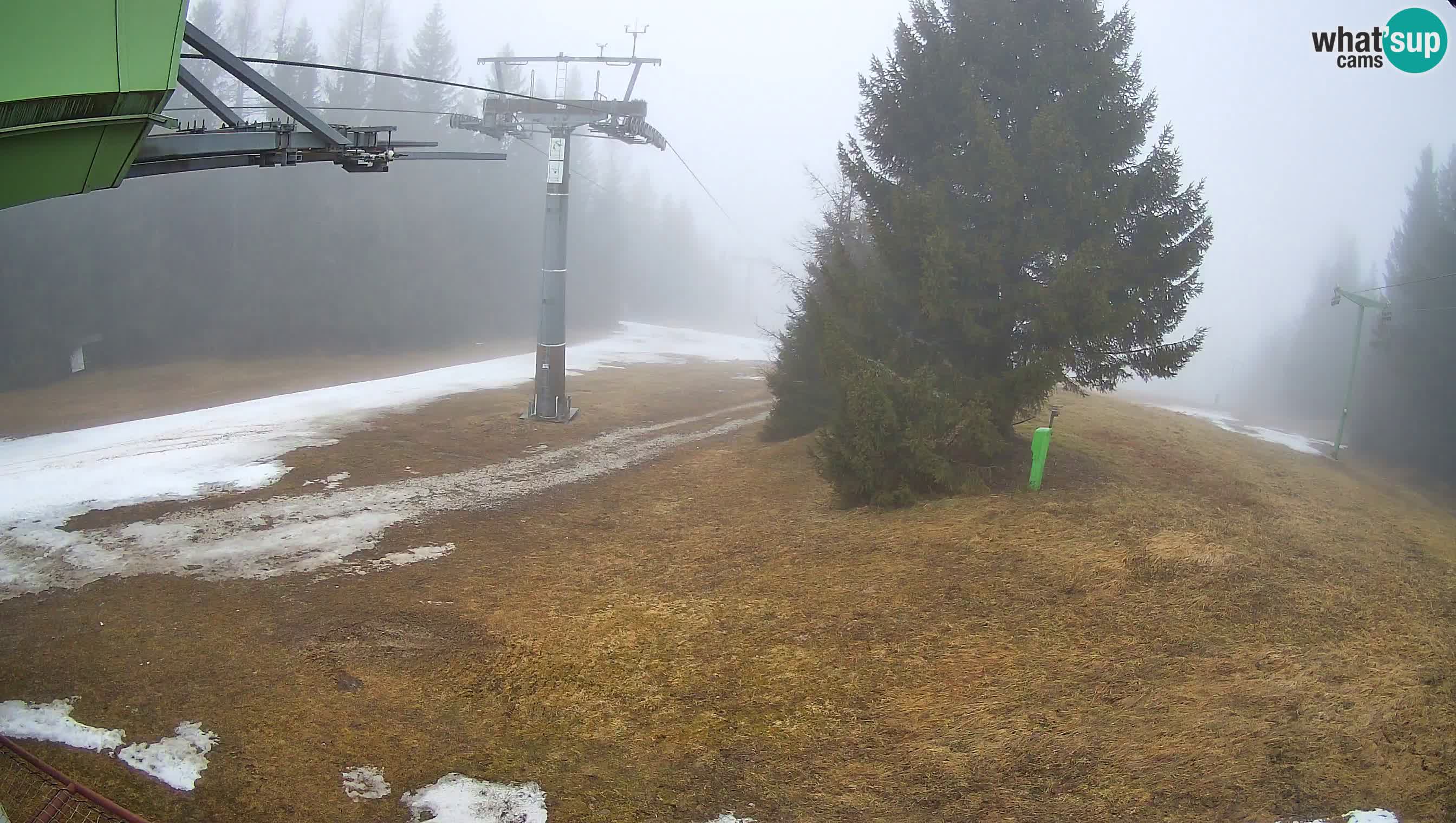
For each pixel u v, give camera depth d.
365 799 6.84
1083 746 6.70
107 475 16.17
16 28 5.02
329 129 8.46
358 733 7.78
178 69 6.19
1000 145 12.89
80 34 5.39
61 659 8.93
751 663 8.77
